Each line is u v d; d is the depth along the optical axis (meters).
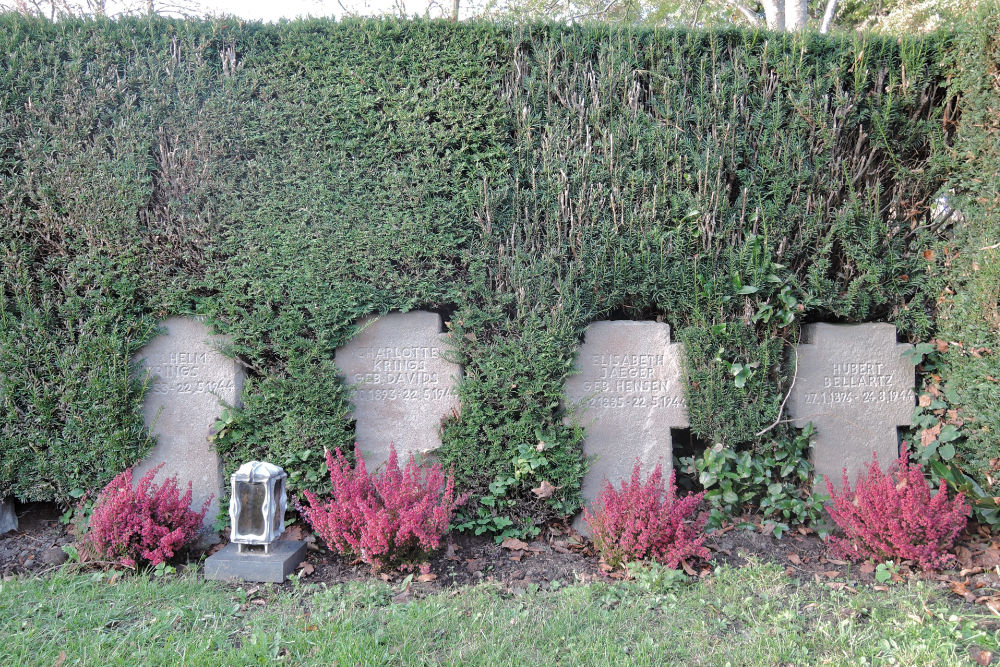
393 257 5.07
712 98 5.27
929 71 5.34
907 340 5.55
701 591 4.01
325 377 4.96
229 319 4.98
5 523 4.88
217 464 5.03
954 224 5.35
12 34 4.88
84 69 4.95
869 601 3.86
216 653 3.21
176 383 5.04
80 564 4.24
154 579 4.22
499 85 5.24
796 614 3.67
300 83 5.05
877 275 5.26
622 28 5.37
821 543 4.94
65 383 4.81
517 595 4.07
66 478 4.84
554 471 4.98
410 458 4.93
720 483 5.16
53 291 4.90
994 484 4.82
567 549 4.86
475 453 5.02
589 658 3.26
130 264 4.90
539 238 5.21
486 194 5.04
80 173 4.84
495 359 5.04
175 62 5.02
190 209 4.98
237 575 4.23
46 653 3.19
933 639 3.35
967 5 5.93
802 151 5.27
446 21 5.20
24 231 4.82
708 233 5.19
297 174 5.03
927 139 5.37
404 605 3.82
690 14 13.35
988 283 4.84
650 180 5.26
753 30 5.39
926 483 4.61
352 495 4.40
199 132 4.96
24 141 4.85
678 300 5.25
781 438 5.24
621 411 5.23
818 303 5.27
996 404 4.79
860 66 5.30
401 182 5.06
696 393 5.18
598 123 5.24
